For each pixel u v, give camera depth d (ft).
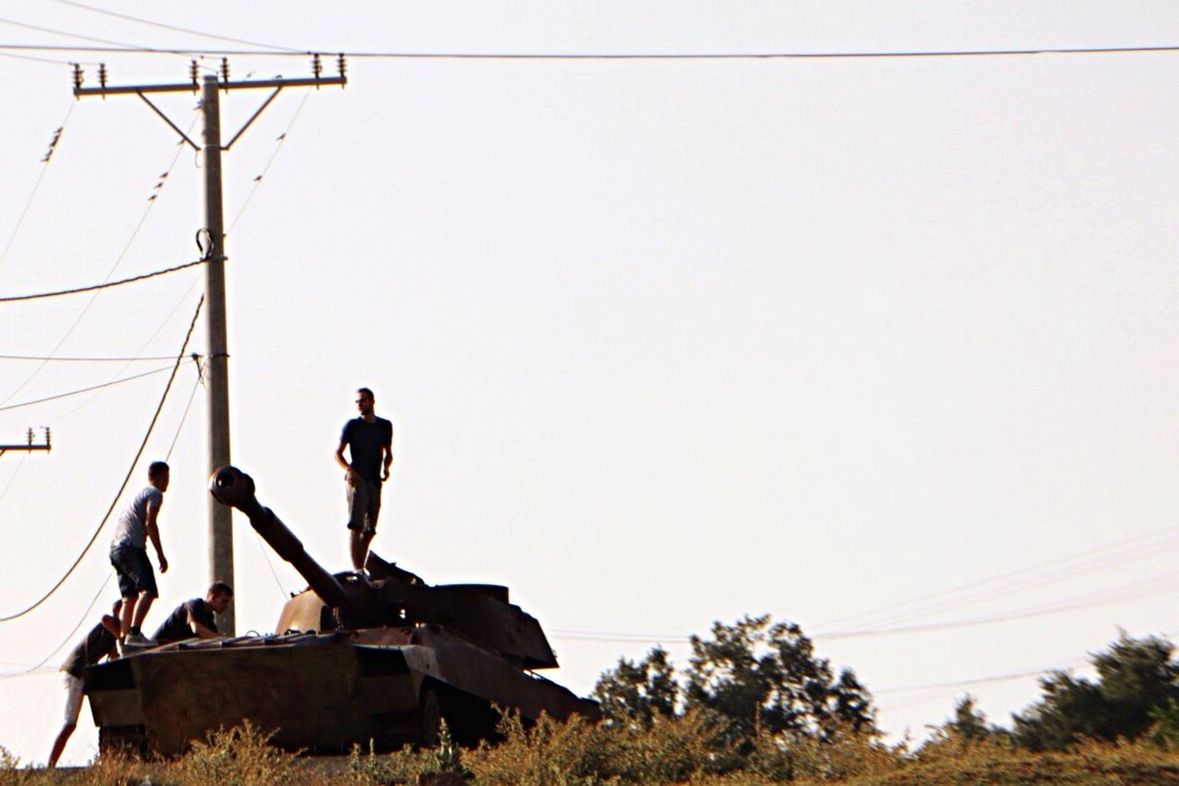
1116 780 222.28
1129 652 353.31
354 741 288.51
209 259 405.39
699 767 254.47
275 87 416.67
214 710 287.48
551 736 258.16
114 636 301.43
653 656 485.56
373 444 331.98
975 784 224.53
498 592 333.42
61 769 245.86
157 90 415.03
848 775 249.96
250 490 290.97
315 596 323.37
